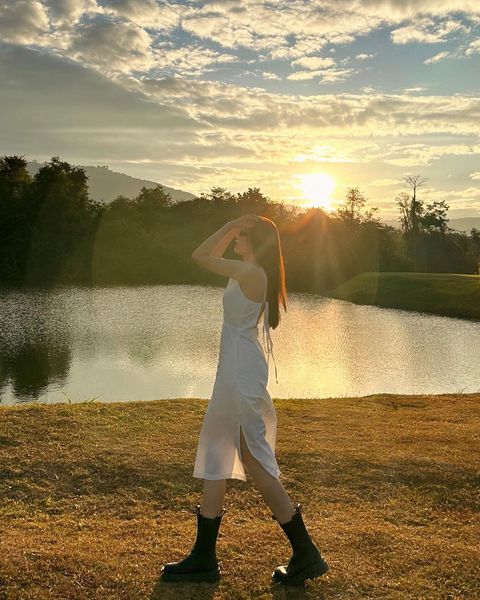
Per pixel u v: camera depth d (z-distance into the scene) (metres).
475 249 85.38
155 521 4.39
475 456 6.08
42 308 34.81
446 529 4.36
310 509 4.72
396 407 8.96
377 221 71.12
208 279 62.03
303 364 19.80
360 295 46.34
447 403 9.41
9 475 5.19
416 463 5.77
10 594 3.05
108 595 3.11
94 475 5.26
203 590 3.20
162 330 26.77
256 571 3.43
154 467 5.45
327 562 3.60
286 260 63.88
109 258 63.31
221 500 3.30
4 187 66.06
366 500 4.96
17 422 6.59
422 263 70.94
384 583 3.37
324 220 66.94
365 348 23.50
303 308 39.09
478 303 38.62
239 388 3.20
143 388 15.94
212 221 70.56
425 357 21.69
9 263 60.84
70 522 4.32
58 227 62.59
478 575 3.51
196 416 7.37
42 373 17.84
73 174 69.38
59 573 3.29
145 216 73.88
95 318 30.69
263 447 3.23
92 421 6.87
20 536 3.91
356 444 6.46
